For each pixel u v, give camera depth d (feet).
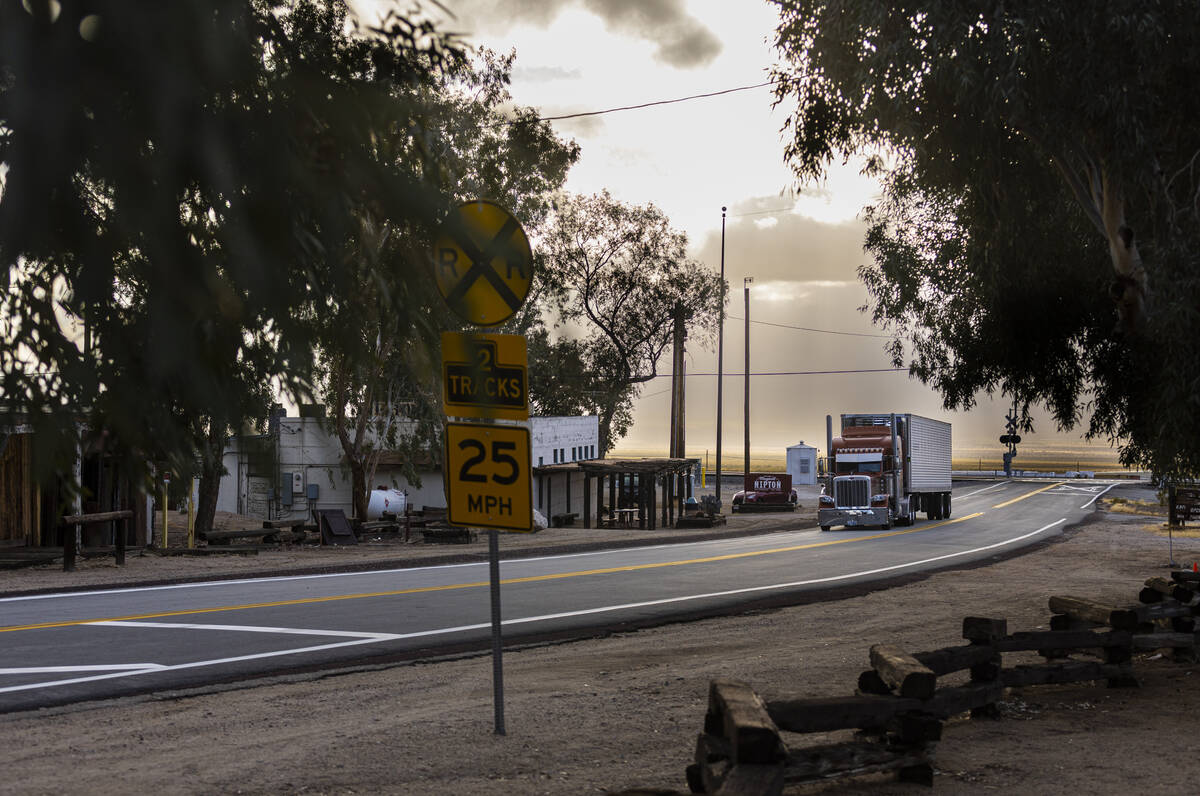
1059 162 37.81
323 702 28.73
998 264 41.50
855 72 37.86
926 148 38.58
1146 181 34.01
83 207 4.05
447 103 5.38
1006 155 38.60
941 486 151.02
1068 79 33.76
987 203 39.70
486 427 22.93
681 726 24.97
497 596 24.40
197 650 38.47
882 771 18.49
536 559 82.89
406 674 33.63
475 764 21.54
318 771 21.07
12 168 3.84
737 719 15.20
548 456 150.71
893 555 88.99
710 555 87.97
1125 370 41.55
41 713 27.58
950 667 23.21
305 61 4.90
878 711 18.57
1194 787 18.66
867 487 127.75
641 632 44.39
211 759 22.24
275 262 4.44
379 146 5.10
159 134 4.07
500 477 22.86
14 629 43.14
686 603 54.39
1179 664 32.14
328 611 49.67
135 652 37.93
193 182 4.25
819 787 18.70
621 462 146.10
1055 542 105.19
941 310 53.01
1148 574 71.15
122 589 58.75
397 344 5.19
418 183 4.98
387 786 19.95
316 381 4.93
